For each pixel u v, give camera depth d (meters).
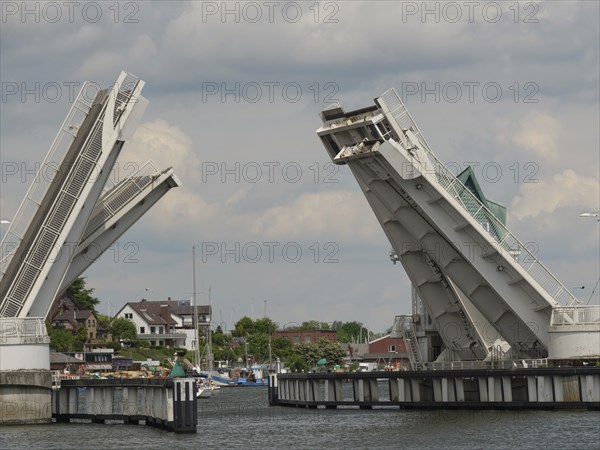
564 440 56.12
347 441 59.22
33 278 67.12
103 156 66.94
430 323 83.75
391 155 68.81
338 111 70.50
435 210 70.62
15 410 67.38
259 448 56.66
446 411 74.88
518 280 71.38
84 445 57.91
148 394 68.25
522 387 72.12
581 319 71.06
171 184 73.69
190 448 56.75
